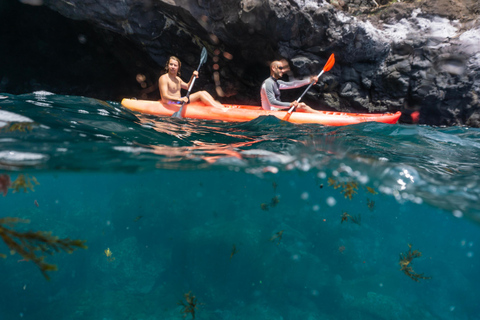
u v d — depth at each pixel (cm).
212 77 1077
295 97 958
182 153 363
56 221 838
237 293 659
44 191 1217
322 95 936
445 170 367
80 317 602
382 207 1016
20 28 1232
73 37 1254
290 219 1034
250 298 646
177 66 676
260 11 792
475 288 849
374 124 575
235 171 515
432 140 495
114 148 335
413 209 787
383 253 917
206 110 644
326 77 896
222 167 433
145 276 743
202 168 439
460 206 373
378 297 641
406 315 614
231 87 1084
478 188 320
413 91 873
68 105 493
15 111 399
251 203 1280
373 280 749
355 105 934
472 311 740
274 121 587
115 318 590
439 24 859
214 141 436
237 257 680
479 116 880
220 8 856
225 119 627
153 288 721
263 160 389
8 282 660
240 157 382
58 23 1215
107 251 718
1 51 1252
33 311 655
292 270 706
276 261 706
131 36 982
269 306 616
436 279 840
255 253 692
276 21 798
